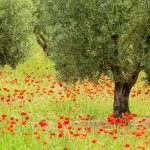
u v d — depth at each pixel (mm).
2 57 41250
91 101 37750
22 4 41688
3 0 40062
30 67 56156
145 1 26453
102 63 27844
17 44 41125
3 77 49000
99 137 25234
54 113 34094
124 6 26484
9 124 27438
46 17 29453
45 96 38969
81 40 27359
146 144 23156
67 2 27719
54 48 29500
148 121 31734
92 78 29188
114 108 31172
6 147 23500
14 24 40594
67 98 38531
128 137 24719
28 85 43438
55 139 24375
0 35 39719
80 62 28000
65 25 27688
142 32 27078
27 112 34219
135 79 30297
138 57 26953
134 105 37062
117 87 31016
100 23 26844
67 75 30031
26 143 24125
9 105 34938
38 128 27484
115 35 27328
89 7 26938
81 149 22672
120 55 26828
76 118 32938
